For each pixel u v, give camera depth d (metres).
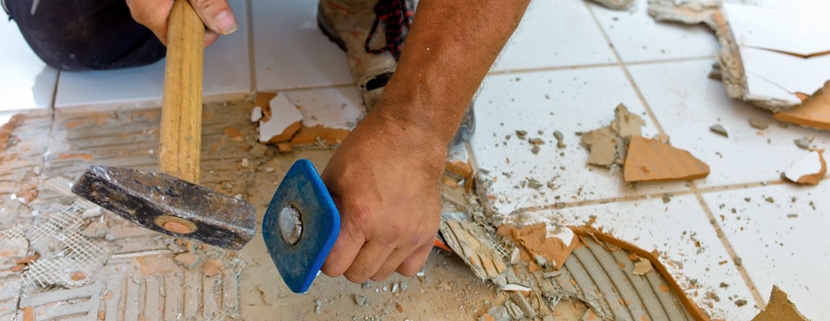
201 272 0.96
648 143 1.17
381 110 0.72
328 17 1.27
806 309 0.97
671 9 1.46
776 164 1.17
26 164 1.07
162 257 0.97
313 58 1.29
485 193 1.09
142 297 0.93
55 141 1.11
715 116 1.25
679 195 1.11
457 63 0.69
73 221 1.01
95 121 1.15
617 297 0.97
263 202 1.06
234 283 0.95
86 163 1.08
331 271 0.67
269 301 0.94
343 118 1.19
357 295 0.96
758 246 1.04
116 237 0.99
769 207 1.10
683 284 0.98
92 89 1.20
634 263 1.02
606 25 1.44
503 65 1.33
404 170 0.68
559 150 1.17
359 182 0.66
